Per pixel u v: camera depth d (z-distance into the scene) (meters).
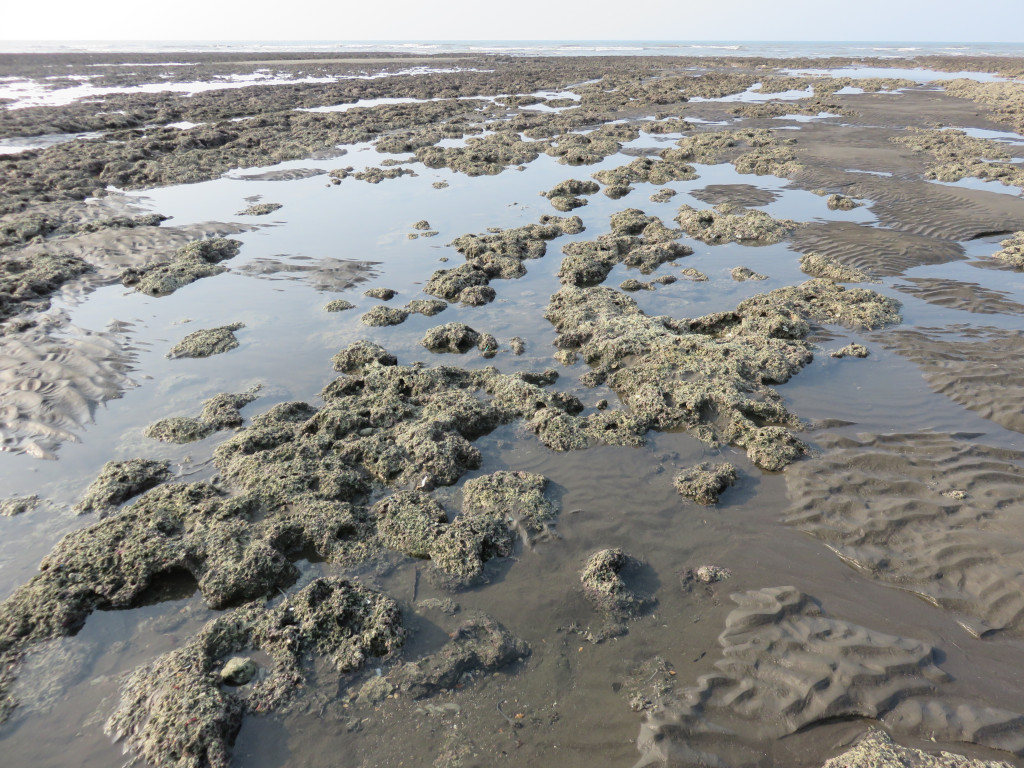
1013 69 57.03
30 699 5.21
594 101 43.69
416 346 11.61
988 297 12.45
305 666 5.45
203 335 11.73
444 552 6.62
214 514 6.99
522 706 5.11
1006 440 8.11
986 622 5.64
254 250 16.67
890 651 5.32
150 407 9.66
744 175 23.42
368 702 5.15
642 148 28.84
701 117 36.88
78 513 7.36
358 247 16.81
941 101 38.81
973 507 6.98
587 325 11.66
